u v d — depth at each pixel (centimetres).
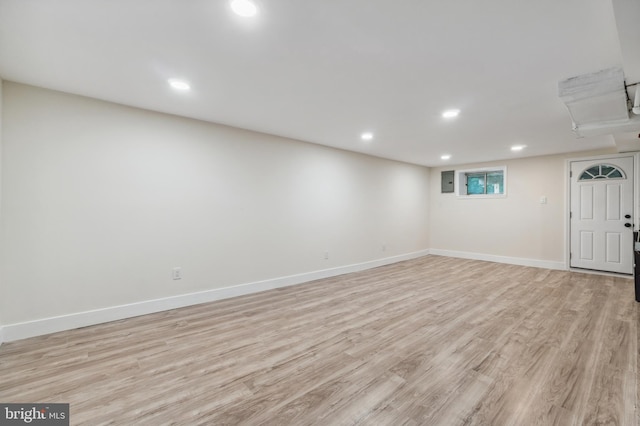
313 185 479
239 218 391
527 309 335
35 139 259
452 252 699
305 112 324
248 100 290
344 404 174
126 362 220
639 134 351
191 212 349
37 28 173
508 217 611
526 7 151
